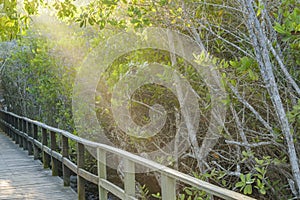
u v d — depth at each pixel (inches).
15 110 529.3
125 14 175.5
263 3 124.2
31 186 239.1
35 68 357.1
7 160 333.7
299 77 135.1
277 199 139.1
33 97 445.1
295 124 135.2
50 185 241.6
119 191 152.9
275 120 139.1
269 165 140.3
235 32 143.6
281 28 112.8
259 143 133.0
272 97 121.9
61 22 266.8
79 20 163.3
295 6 129.1
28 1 169.6
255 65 126.0
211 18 149.4
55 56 290.2
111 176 237.3
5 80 550.0
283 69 121.6
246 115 150.3
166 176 116.0
